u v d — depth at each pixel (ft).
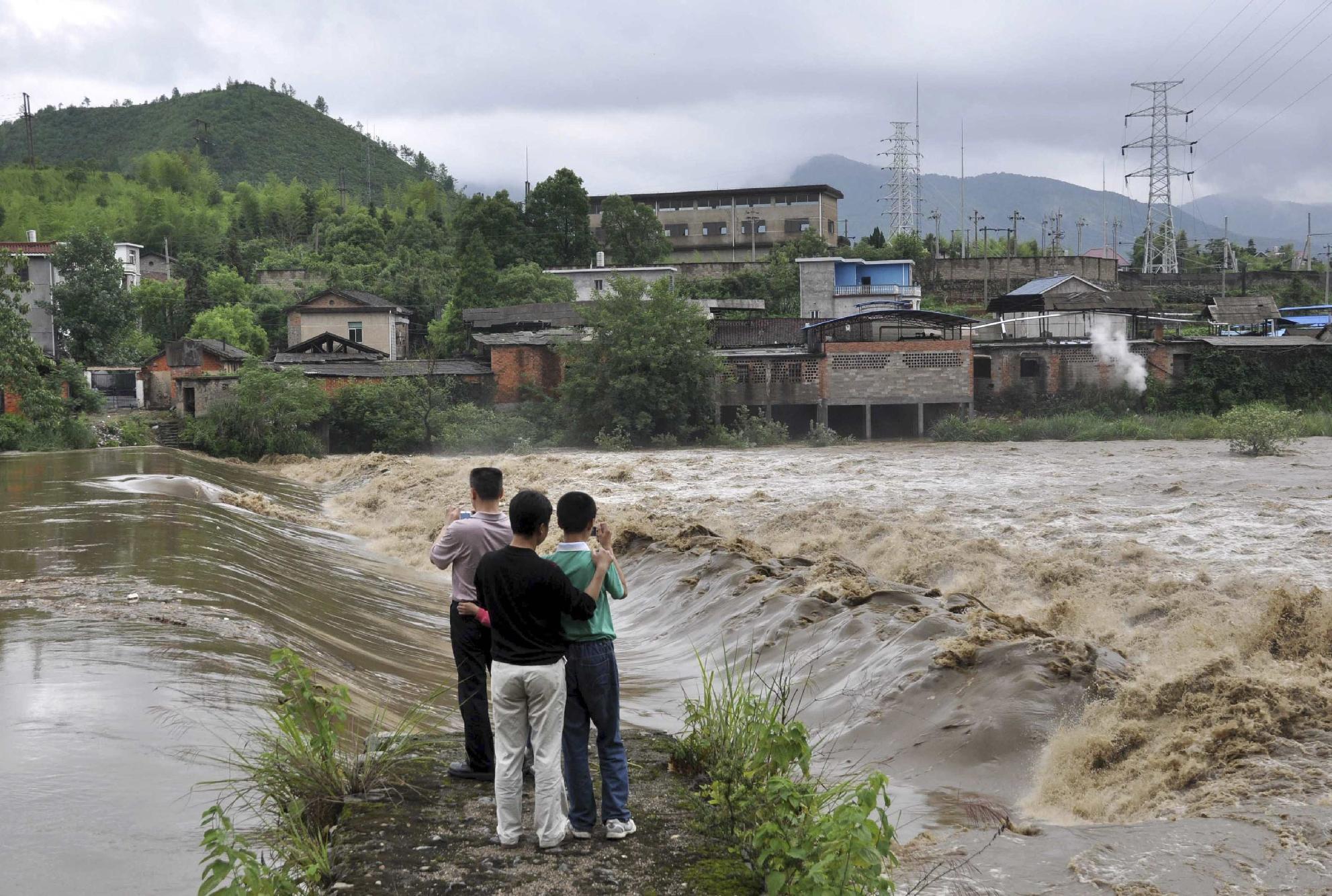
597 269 267.39
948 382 188.34
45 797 18.08
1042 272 302.04
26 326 140.97
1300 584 50.98
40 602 34.78
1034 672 29.84
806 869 15.26
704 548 56.75
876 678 32.96
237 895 13.97
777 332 220.02
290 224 408.46
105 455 126.00
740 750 21.57
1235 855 18.89
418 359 213.66
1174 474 109.40
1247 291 304.50
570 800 18.51
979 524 76.07
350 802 19.76
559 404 185.47
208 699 24.23
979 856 19.36
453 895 16.10
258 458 163.94
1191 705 26.43
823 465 133.49
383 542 76.02
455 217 321.32
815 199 341.41
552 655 17.54
